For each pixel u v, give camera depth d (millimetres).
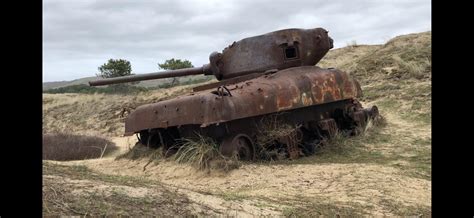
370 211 6000
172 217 4691
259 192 7203
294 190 7289
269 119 10289
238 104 9406
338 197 6770
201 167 8922
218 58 12234
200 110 9312
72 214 4227
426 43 22891
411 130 13148
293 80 10812
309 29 12109
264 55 11695
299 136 10914
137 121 10891
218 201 5645
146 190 5473
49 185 4984
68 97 34750
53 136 17797
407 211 6023
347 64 24547
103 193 5039
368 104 17281
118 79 12875
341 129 12711
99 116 28844
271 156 9883
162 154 10469
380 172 8266
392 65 21188
